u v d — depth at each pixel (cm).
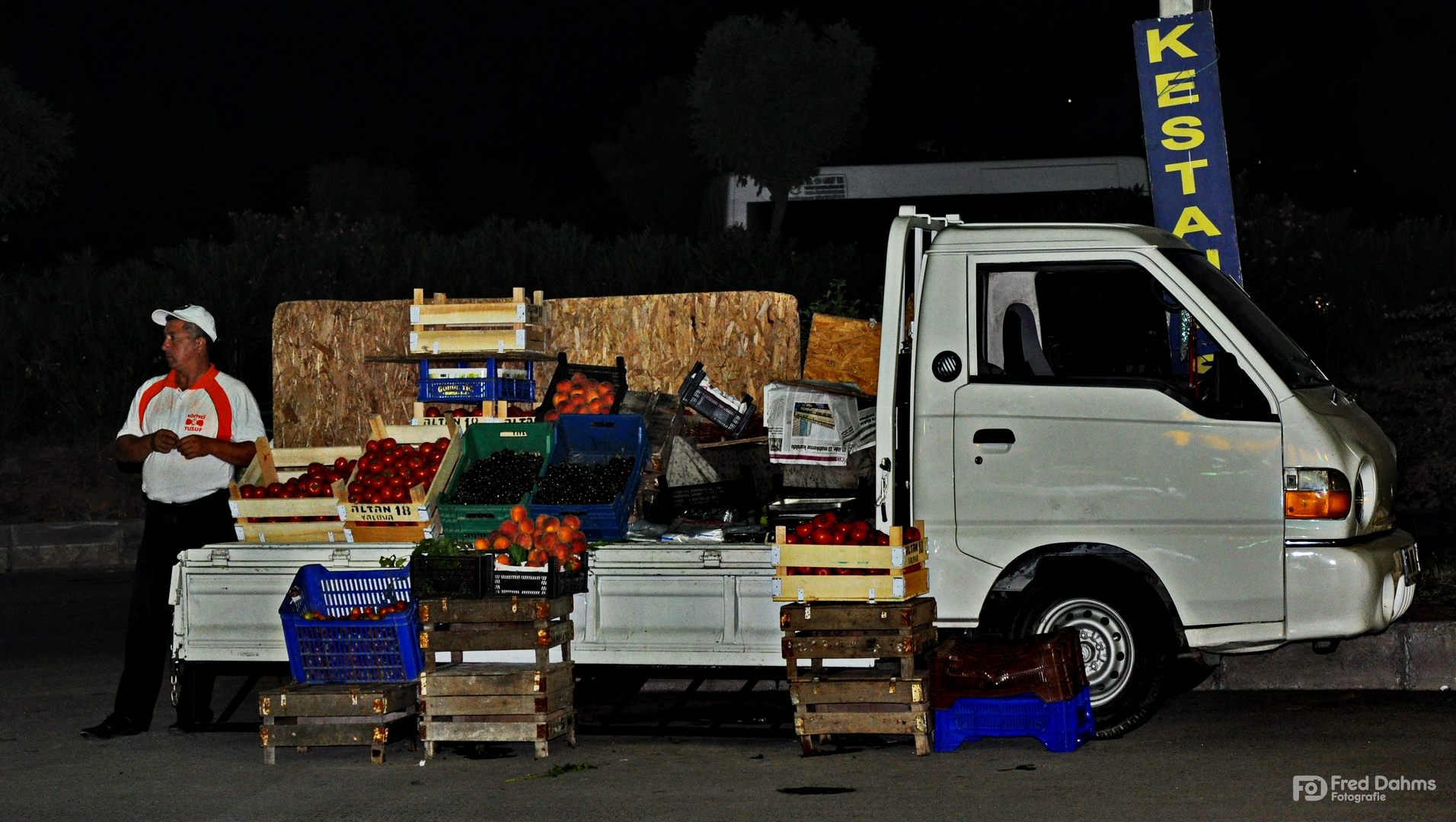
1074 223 727
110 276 1792
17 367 1727
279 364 1138
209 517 775
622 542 754
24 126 2111
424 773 671
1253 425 678
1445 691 788
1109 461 693
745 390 1062
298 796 630
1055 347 830
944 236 728
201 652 759
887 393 710
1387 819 552
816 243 1941
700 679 802
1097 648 705
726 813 584
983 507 706
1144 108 965
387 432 920
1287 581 673
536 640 691
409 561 720
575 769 673
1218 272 741
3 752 726
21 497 1602
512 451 833
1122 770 639
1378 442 712
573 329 1082
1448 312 1087
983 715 679
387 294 1789
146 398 785
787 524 769
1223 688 816
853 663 693
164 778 669
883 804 593
